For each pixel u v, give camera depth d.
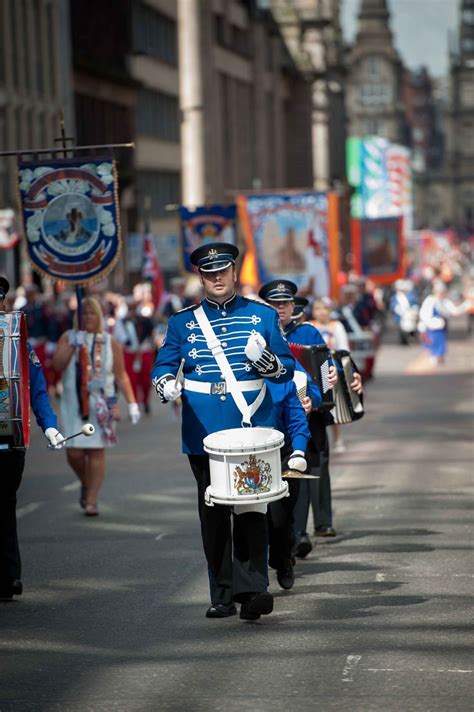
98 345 29.45
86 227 33.12
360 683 16.44
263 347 18.95
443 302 78.31
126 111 119.06
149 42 131.00
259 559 19.33
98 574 23.28
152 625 19.58
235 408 19.31
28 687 16.61
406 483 33.59
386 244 113.94
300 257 63.53
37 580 22.91
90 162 33.03
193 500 31.61
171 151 139.12
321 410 25.00
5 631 19.47
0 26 85.44
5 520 21.39
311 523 28.20
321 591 21.45
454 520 27.97
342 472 35.88
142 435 46.50
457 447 41.16
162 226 135.38
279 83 195.00
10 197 85.94
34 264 33.25
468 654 17.59
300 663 17.36
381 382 66.88
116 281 91.88
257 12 177.50
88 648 18.39
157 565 23.97
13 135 86.88
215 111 156.75
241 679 16.73
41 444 44.16
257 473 18.70
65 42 70.38
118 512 29.92
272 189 194.25
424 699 15.76
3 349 20.39
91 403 29.45
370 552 24.59
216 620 19.78
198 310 19.55
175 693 16.25
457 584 21.78
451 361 81.06
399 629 18.95
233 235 66.44
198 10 120.94
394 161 186.38
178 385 19.25
